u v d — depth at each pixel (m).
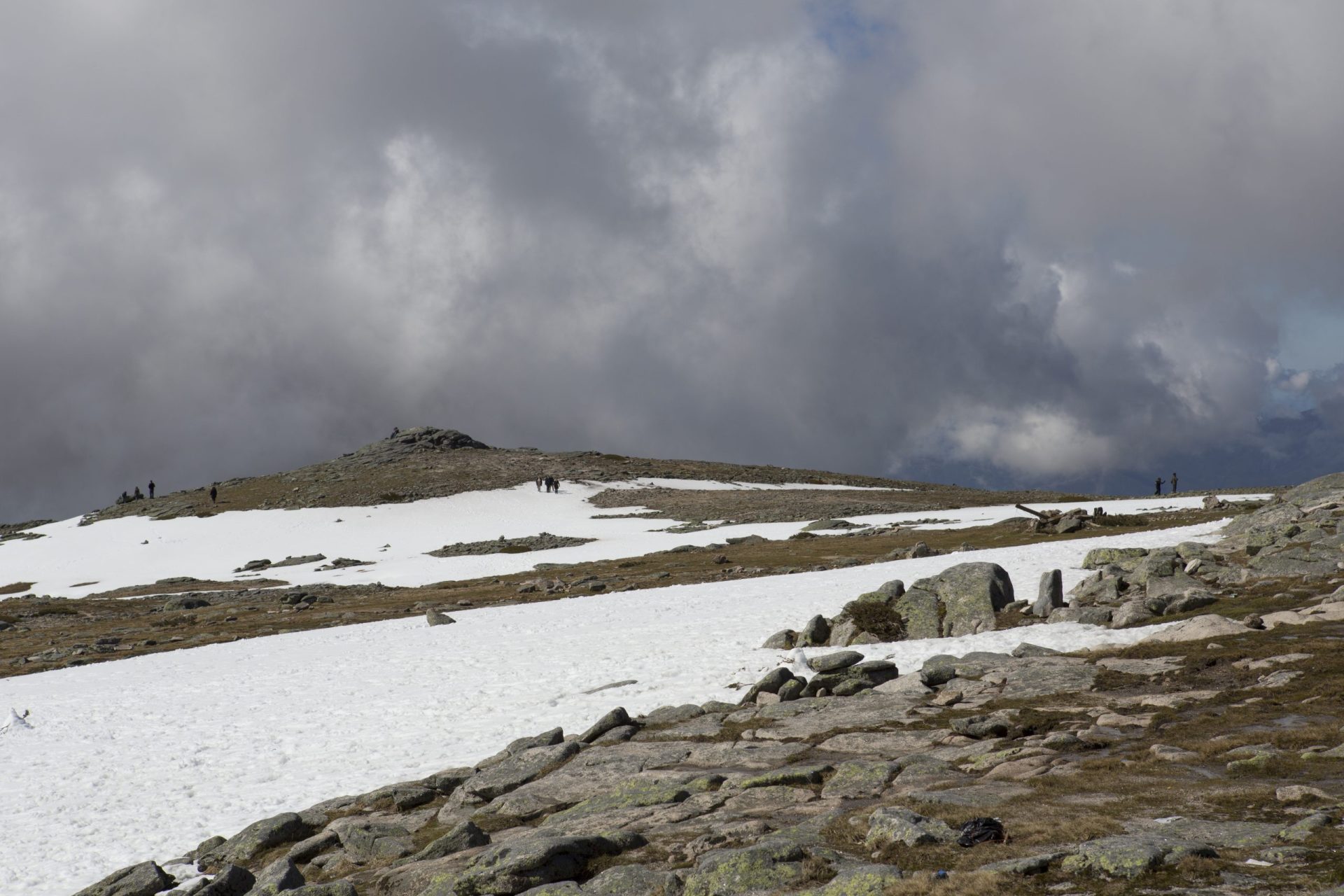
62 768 28.73
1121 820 13.10
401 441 195.12
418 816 21.09
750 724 23.91
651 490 145.62
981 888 10.97
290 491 150.00
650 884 13.21
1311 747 15.55
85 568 108.56
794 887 12.23
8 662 55.78
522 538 106.94
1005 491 144.12
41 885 20.09
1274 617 26.61
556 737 24.94
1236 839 11.73
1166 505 94.69
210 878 19.09
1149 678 22.42
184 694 38.44
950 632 33.69
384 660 41.16
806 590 47.59
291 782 25.72
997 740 19.27
